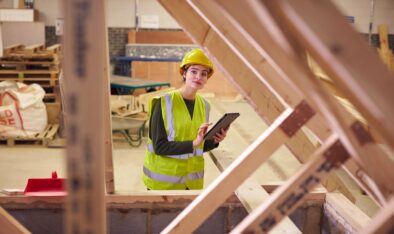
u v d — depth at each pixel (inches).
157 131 112.4
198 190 113.0
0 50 282.2
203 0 56.4
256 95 76.9
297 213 114.2
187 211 62.6
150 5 460.4
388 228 37.4
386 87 29.5
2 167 226.8
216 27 58.6
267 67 59.1
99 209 33.3
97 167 32.5
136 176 220.8
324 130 63.7
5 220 52.6
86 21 30.5
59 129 280.1
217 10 56.9
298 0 28.8
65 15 30.5
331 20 28.9
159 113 112.8
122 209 109.4
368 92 29.8
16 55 283.4
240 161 61.0
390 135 31.4
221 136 115.6
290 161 247.0
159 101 113.6
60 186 112.6
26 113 259.9
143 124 263.0
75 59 31.0
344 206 105.2
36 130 263.1
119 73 465.4
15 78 285.1
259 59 59.0
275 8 30.7
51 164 233.8
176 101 114.6
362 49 29.2
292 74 42.4
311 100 43.6
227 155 120.5
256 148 60.2
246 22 37.4
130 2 458.9
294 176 49.8
